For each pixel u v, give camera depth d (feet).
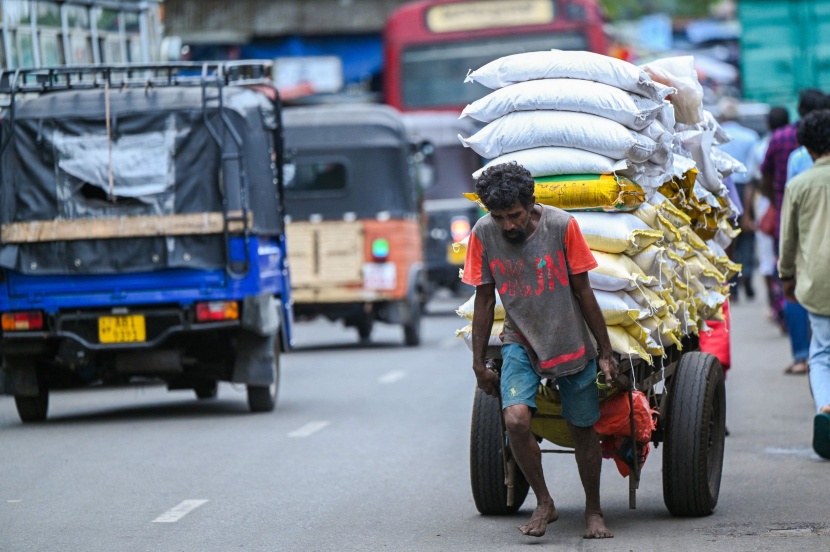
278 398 110.93
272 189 105.91
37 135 98.02
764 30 189.57
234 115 97.45
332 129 154.71
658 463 78.07
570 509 64.39
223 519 63.31
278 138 108.06
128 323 96.78
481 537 58.18
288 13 278.67
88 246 97.25
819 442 73.20
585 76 58.44
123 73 115.03
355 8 279.90
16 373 98.12
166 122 97.71
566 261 53.83
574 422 54.95
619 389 56.54
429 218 206.80
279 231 107.65
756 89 190.39
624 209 57.52
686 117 64.75
